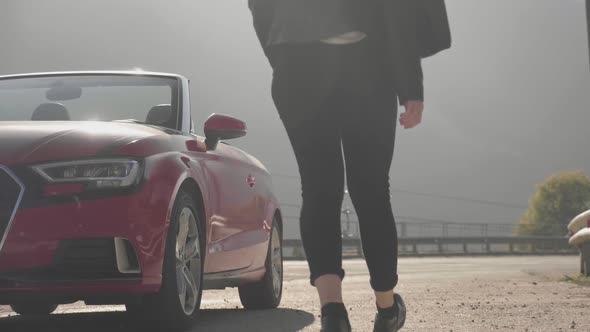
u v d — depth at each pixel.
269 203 6.66
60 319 5.52
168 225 4.54
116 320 5.39
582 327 4.59
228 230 5.63
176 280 4.62
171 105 5.65
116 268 4.32
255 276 6.20
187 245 4.91
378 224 2.83
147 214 4.42
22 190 4.25
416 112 2.74
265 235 6.43
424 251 36.53
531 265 19.59
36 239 4.20
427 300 6.73
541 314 5.32
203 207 5.12
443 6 2.78
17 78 5.96
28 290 4.20
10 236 4.20
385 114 2.75
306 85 2.70
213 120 5.59
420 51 2.87
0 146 4.39
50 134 4.54
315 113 2.73
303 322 5.29
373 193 2.80
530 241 41.88
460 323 4.85
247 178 6.20
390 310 2.98
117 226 4.30
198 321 5.32
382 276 2.89
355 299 7.28
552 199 87.00
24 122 4.87
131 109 5.58
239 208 5.89
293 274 14.48
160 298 4.55
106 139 4.55
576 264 20.53
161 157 4.70
